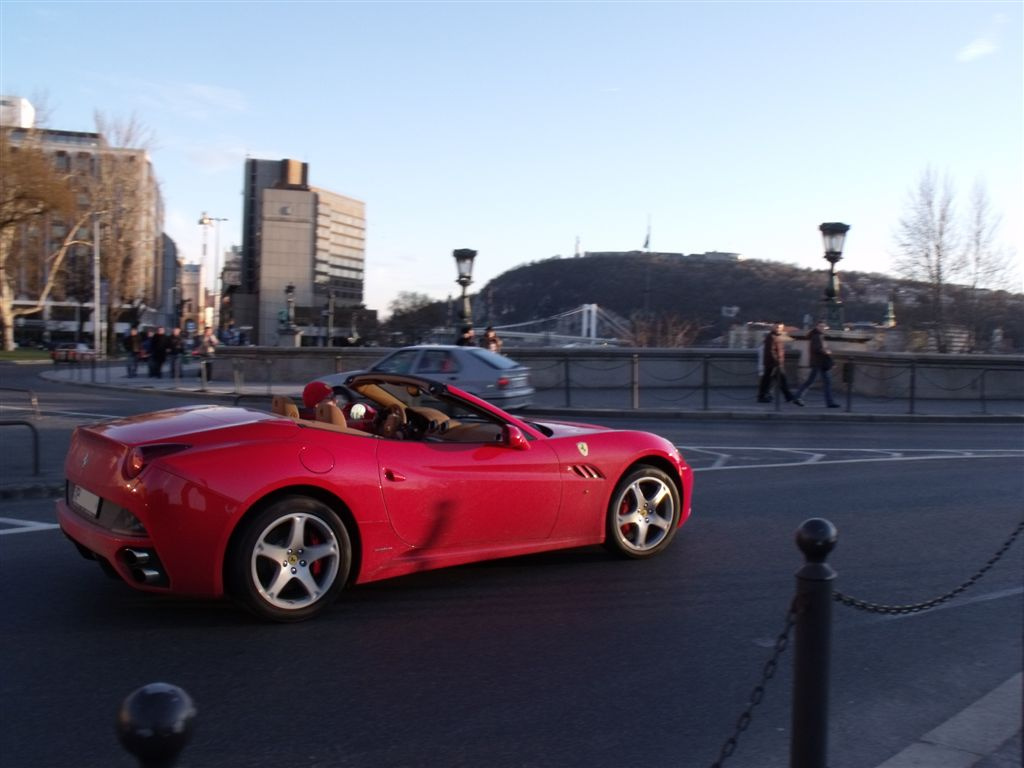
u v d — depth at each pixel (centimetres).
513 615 587
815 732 320
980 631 575
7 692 453
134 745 186
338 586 566
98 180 6525
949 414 2041
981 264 3688
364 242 15562
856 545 789
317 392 700
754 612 600
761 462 1293
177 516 515
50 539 763
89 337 10094
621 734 418
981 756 399
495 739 411
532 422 739
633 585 657
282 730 415
